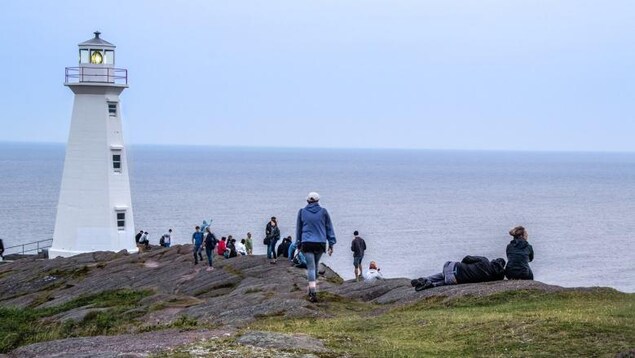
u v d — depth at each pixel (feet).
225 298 105.40
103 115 213.66
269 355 56.54
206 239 146.61
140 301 116.98
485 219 523.29
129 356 57.36
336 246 378.73
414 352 58.80
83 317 106.01
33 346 67.41
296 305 85.81
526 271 88.48
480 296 82.07
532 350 57.62
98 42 212.43
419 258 350.23
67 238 215.51
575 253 375.66
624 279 311.88
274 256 147.33
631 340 58.08
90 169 213.87
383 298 92.73
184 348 58.90
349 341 62.39
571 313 68.74
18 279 173.88
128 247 217.56
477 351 58.85
